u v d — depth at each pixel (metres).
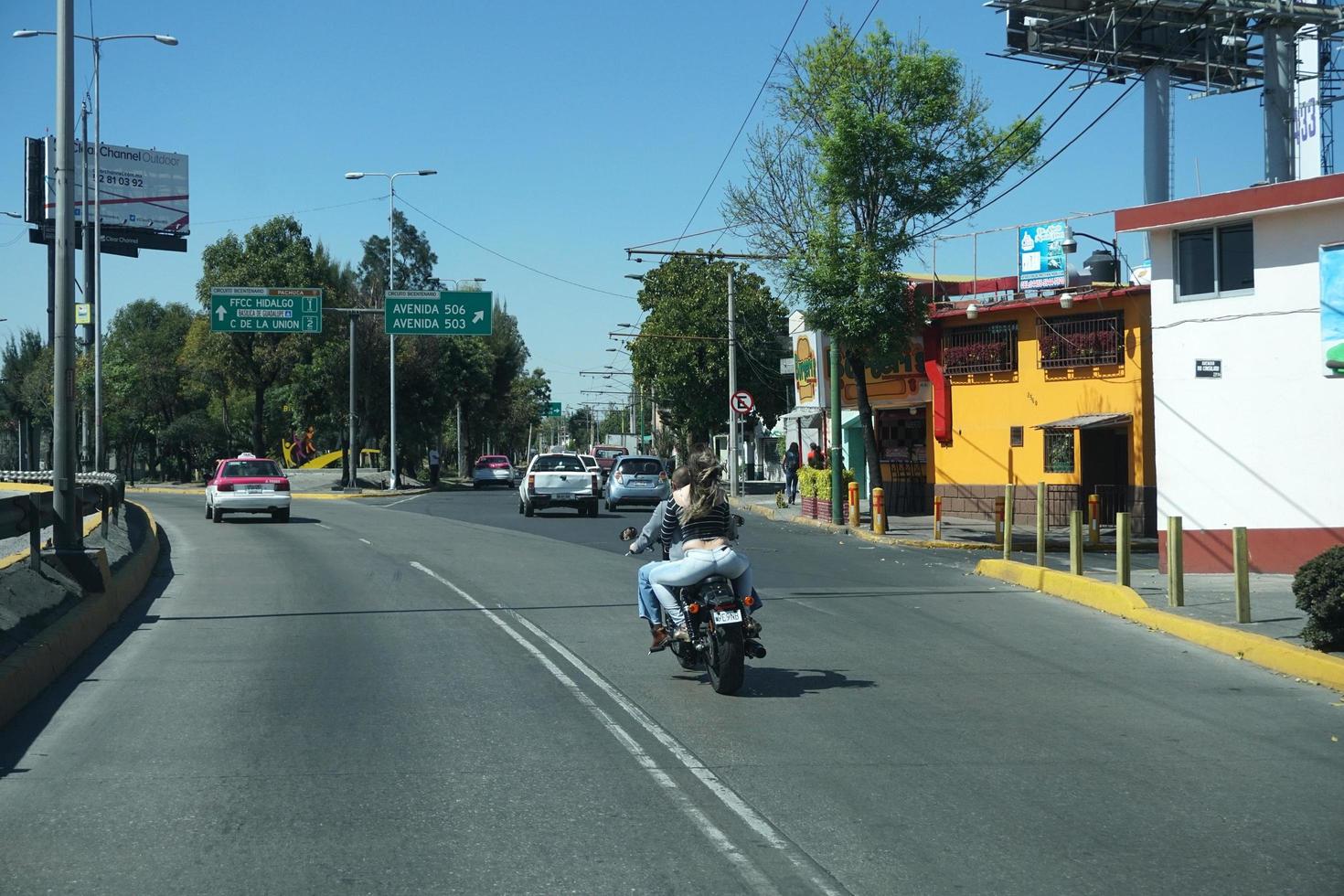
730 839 5.79
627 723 8.29
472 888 5.12
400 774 6.93
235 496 30.22
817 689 9.52
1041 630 12.69
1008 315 29.25
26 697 8.88
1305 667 10.05
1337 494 16.34
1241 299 17.03
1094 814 6.25
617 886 5.15
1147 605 13.35
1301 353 16.53
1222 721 8.47
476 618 13.34
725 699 9.11
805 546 23.77
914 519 30.83
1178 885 5.22
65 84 13.12
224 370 57.97
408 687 9.52
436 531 27.12
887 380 33.47
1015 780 6.90
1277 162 23.11
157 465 79.75
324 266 58.12
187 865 5.40
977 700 9.13
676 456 61.31
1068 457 27.69
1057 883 5.23
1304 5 23.00
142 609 14.14
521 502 34.41
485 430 90.38
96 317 39.50
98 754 7.38
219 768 7.06
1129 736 8.01
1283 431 16.73
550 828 5.95
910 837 5.84
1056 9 25.56
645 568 10.06
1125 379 26.36
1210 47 26.66
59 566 12.95
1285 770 7.18
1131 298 26.11
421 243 91.94
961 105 26.27
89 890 5.10
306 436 76.56
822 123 27.81
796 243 31.50
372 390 59.78
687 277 55.62
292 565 19.28
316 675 10.01
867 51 26.64
